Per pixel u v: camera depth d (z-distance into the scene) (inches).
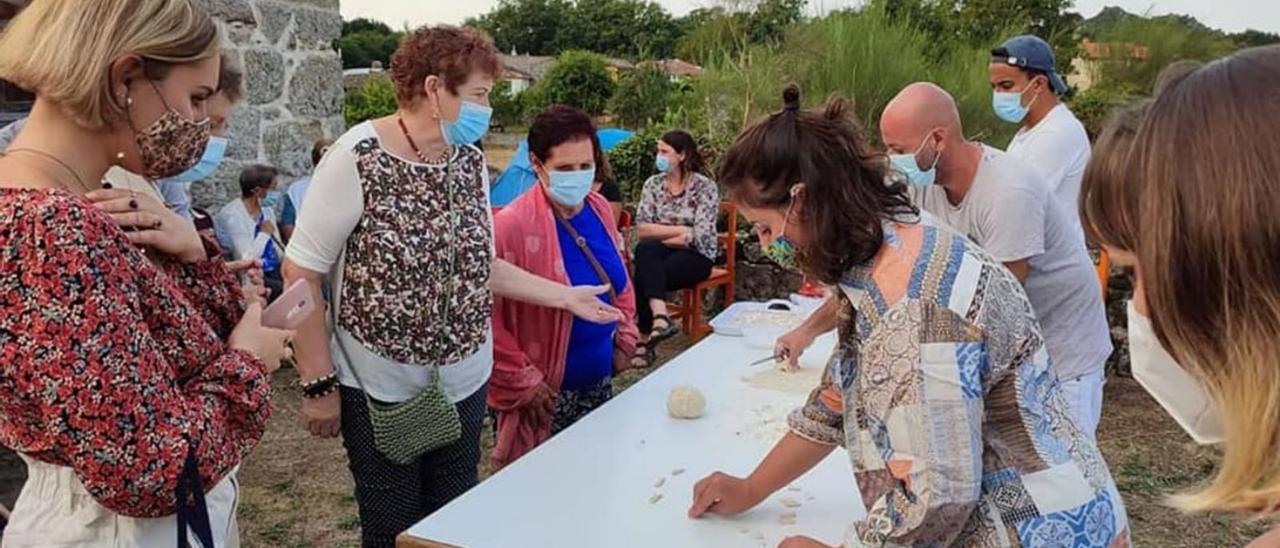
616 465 69.2
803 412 59.7
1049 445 46.9
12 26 47.6
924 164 91.0
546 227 100.6
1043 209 90.3
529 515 60.4
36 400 44.4
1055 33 434.0
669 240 207.9
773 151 47.7
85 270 44.7
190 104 50.1
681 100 362.3
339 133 246.1
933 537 46.3
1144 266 30.2
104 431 44.7
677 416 79.7
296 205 218.2
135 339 46.2
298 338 81.7
